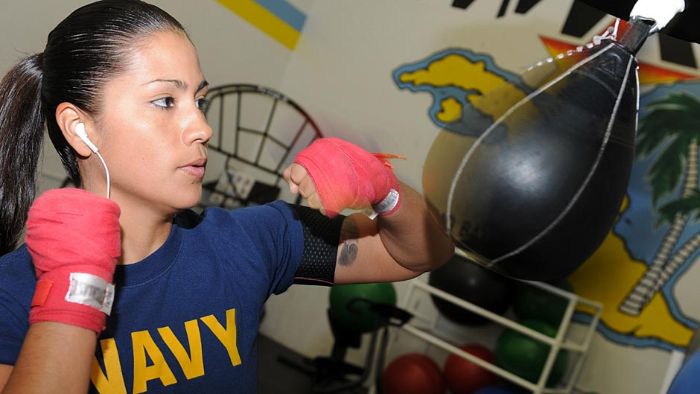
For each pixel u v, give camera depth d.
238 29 4.36
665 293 3.46
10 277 0.83
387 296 3.59
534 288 3.38
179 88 0.88
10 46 3.30
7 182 0.93
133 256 0.90
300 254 1.12
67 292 0.75
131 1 0.90
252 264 1.02
